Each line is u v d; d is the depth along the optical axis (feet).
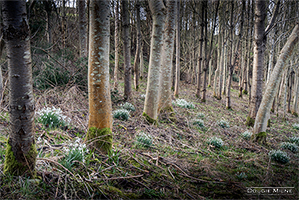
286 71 40.91
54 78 21.06
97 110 11.49
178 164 12.94
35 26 23.54
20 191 7.34
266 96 21.26
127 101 28.14
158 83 20.07
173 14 23.30
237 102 55.57
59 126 14.34
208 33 66.49
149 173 11.16
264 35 26.48
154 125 20.01
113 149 12.85
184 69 76.33
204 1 43.01
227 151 17.57
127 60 28.60
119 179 10.02
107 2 10.55
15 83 6.69
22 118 7.12
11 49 6.39
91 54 10.98
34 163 7.97
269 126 32.94
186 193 10.03
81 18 29.07
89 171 9.94
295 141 24.44
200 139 19.57
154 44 19.31
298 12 33.40
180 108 31.73
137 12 43.09
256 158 16.52
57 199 7.66
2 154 9.41
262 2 25.59
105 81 11.35
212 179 11.83
